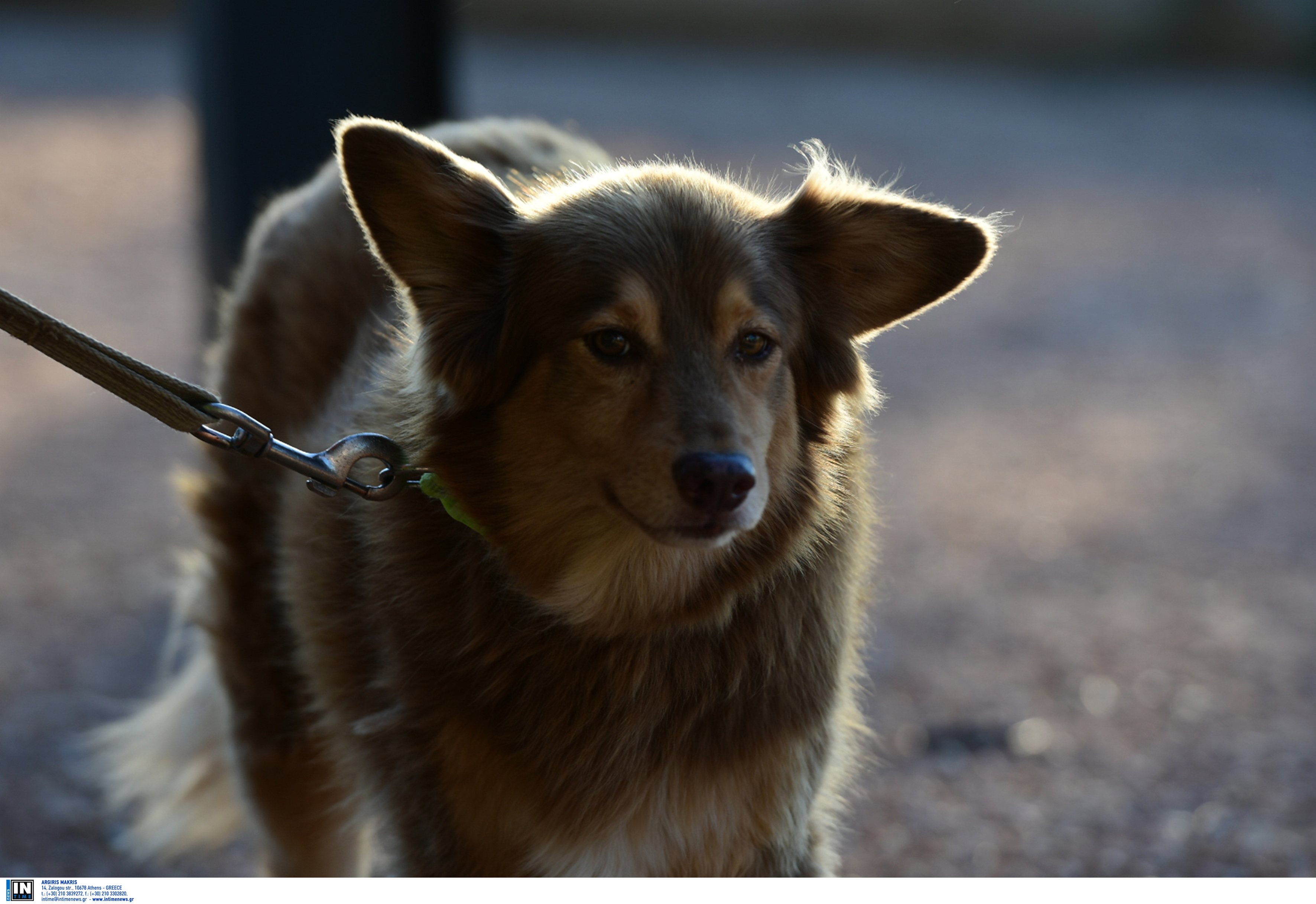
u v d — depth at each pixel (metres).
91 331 11.53
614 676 3.17
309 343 4.00
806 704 3.29
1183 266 15.38
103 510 8.12
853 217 3.37
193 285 12.47
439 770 3.18
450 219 3.15
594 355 3.01
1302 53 29.36
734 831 3.26
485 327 3.17
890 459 9.56
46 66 23.53
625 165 3.63
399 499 3.29
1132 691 6.03
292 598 3.61
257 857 4.80
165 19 28.41
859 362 3.46
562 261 3.07
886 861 4.62
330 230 4.07
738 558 3.18
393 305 3.83
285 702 3.91
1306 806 4.91
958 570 7.56
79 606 6.76
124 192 16.64
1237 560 7.68
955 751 5.50
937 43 31.08
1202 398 11.03
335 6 5.94
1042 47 30.45
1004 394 11.22
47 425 9.74
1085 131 23.22
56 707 5.70
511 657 3.16
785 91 25.38
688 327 3.01
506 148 4.29
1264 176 20.11
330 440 3.62
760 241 3.22
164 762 4.67
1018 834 4.80
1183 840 4.70
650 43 30.16
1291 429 10.20
